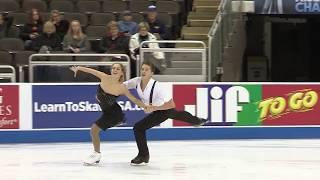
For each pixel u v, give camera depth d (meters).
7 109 35.94
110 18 48.66
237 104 37.81
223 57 41.69
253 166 28.16
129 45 39.66
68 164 28.67
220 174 26.12
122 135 37.12
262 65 49.59
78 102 36.69
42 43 40.38
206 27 49.22
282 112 38.25
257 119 38.00
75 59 38.50
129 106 37.03
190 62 38.34
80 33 39.72
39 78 36.88
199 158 30.44
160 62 38.09
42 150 33.31
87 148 34.06
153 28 42.84
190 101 37.34
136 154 31.83
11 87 35.94
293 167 27.94
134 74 39.03
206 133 37.59
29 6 49.47
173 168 27.55
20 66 38.47
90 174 26.06
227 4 41.53
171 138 37.31
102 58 38.44
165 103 26.94
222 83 37.62
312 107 38.53
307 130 38.44
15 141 36.06
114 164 28.62
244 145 35.09
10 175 25.89
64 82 37.09
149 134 37.12
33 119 36.25
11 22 44.91
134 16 48.31
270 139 37.88
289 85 38.28
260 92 38.00
